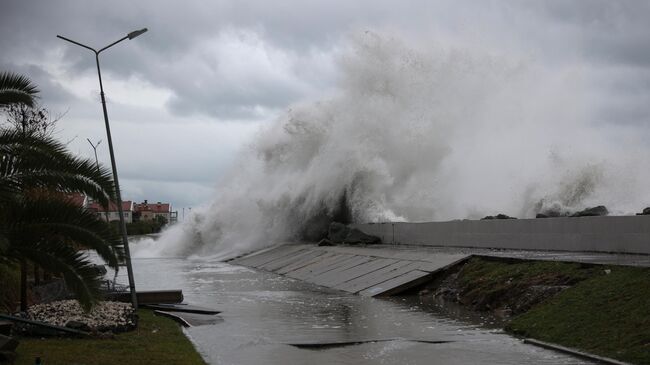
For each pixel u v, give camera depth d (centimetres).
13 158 1025
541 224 2117
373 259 2689
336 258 3048
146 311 1786
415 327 1449
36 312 1457
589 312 1243
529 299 1504
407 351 1188
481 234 2444
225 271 3422
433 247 2770
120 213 1795
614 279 1348
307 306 1869
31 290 1773
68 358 1059
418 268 2192
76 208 1049
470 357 1114
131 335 1335
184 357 1116
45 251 1030
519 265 1781
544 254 1925
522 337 1288
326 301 1981
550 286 1498
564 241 2016
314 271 2905
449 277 2033
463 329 1405
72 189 1053
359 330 1432
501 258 1900
